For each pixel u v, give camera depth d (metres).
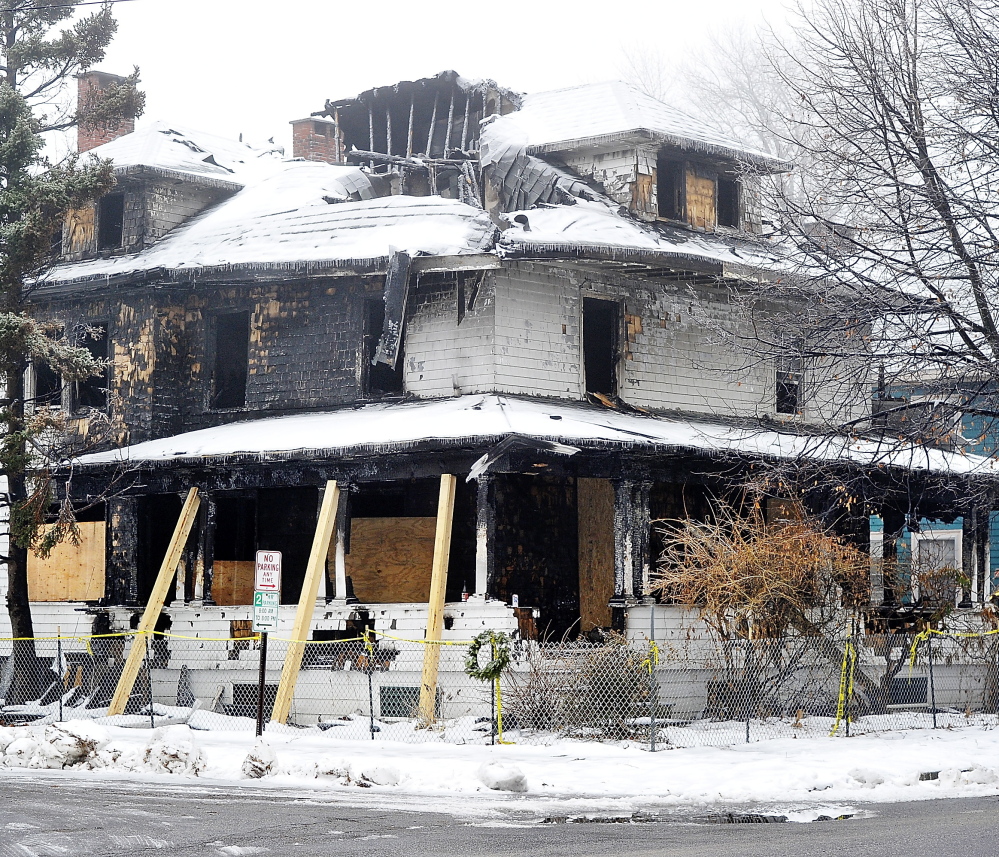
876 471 24.77
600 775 15.52
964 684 26.02
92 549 27.08
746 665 21.16
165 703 25.23
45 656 26.50
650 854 10.12
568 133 27.89
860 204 22.42
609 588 25.70
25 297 26.47
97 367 25.45
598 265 25.31
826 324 22.25
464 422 22.80
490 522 22.25
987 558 27.80
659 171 27.78
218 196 30.11
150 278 26.59
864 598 22.52
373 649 22.31
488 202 29.39
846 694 20.95
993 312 22.56
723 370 24.94
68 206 25.12
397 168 30.53
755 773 15.41
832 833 11.50
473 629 22.03
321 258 25.42
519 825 12.10
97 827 11.37
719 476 24.53
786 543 21.25
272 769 15.76
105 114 26.77
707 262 25.11
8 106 25.33
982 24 22.64
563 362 25.44
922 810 13.20
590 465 23.00
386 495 25.78
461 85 30.59
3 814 11.98
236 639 22.48
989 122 22.19
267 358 26.83
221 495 27.06
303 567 26.41
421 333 25.45
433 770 15.20
